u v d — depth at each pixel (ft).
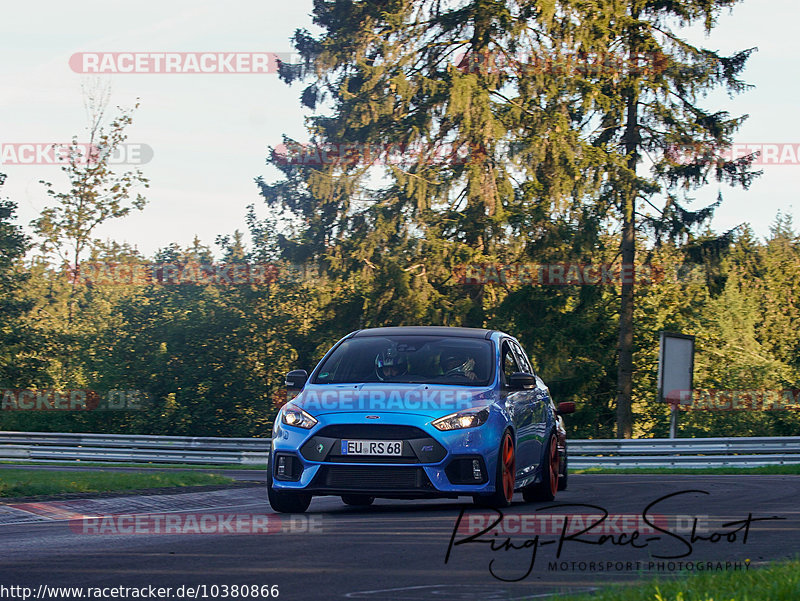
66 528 57.36
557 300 269.03
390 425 62.64
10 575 40.96
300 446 63.67
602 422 319.47
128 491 80.43
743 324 407.44
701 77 251.19
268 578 40.09
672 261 267.59
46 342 345.72
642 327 344.28
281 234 291.58
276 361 371.15
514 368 75.61
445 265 262.88
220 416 369.09
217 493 78.43
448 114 248.93
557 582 39.55
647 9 258.78
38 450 199.52
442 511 65.92
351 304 280.92
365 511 67.62
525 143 253.85
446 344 72.33
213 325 371.97
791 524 59.26
